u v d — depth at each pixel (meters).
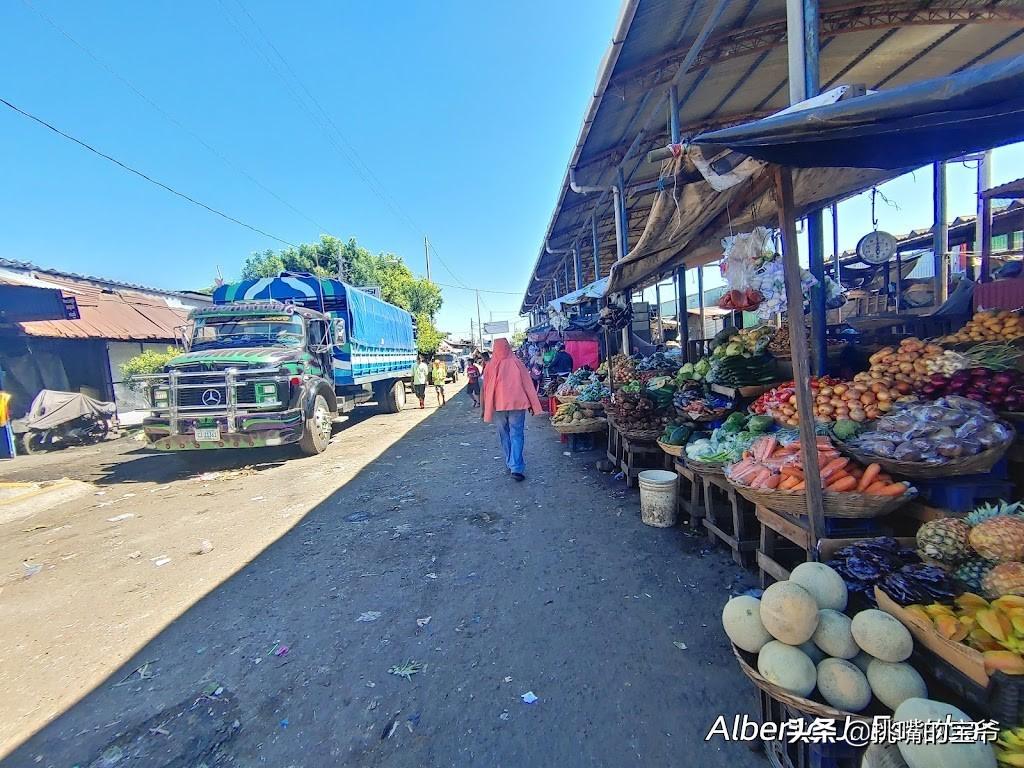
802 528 2.79
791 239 2.55
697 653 2.73
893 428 2.97
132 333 14.84
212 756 2.25
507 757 2.14
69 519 6.06
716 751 2.10
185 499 6.60
